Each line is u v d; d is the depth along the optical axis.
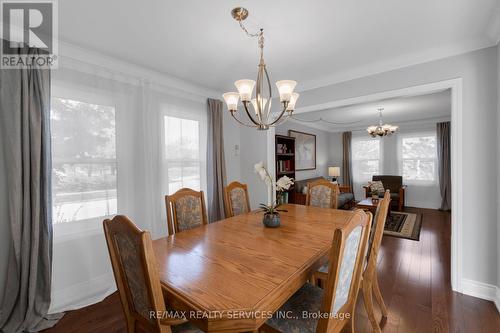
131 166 2.60
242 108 3.90
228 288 1.01
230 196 2.51
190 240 1.61
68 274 2.13
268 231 1.77
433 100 4.03
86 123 2.25
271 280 1.07
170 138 2.97
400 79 2.44
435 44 2.12
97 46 2.13
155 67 2.61
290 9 1.61
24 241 1.76
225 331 0.86
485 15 1.70
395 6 1.60
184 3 1.55
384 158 6.47
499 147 1.90
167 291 1.02
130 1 1.52
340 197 5.48
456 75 2.13
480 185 2.04
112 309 2.01
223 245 1.51
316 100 3.03
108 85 2.41
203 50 2.22
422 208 5.80
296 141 5.72
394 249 3.19
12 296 1.76
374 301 2.01
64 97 2.11
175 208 2.04
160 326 0.95
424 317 1.81
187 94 3.17
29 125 1.80
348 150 6.96
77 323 1.84
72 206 2.16
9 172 1.73
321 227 1.85
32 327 1.75
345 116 5.38
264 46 2.14
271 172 3.62
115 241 1.12
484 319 1.77
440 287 2.22
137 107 2.65
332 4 1.57
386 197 1.63
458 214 2.12
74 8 1.59
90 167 2.28
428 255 2.97
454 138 2.13
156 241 1.61
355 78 2.73
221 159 3.46
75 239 2.18
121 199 2.50
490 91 1.99
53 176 2.05
